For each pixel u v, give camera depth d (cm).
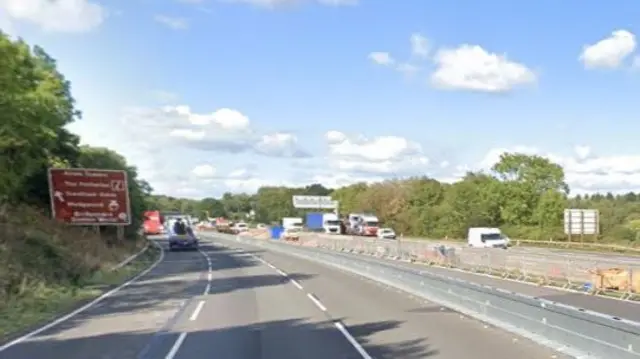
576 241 6900
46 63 3897
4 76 2519
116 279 3288
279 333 1541
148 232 11838
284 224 10181
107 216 4109
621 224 7450
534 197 8356
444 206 9644
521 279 3169
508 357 1190
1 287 2267
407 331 1534
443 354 1228
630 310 2025
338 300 2267
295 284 2948
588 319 1156
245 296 2458
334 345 1358
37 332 1609
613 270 2533
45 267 2867
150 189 8181
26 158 3409
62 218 4016
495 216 8631
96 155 6116
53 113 3306
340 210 13612
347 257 3956
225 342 1415
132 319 1842
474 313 1806
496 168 8662
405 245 4950
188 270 4012
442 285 2155
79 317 1909
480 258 3703
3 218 3559
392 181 11881
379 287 2769
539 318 1389
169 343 1409
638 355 995
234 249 7075
